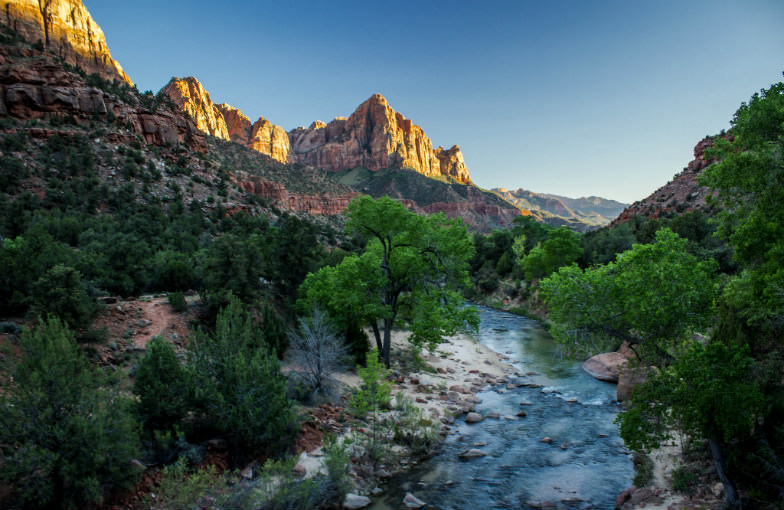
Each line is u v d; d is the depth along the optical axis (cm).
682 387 1092
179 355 1819
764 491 993
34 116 8081
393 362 2672
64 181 6838
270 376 1351
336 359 2005
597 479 1354
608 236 6172
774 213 1136
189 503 934
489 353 3284
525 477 1370
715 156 1400
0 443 848
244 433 1216
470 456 1524
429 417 1848
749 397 983
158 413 1141
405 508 1171
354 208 2528
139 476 995
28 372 905
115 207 6825
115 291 2567
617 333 1452
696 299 1280
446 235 2555
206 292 2486
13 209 4897
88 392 975
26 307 1766
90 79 9612
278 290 3166
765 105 1159
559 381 2530
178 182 9125
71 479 848
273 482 1072
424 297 2473
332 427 1577
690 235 4684
